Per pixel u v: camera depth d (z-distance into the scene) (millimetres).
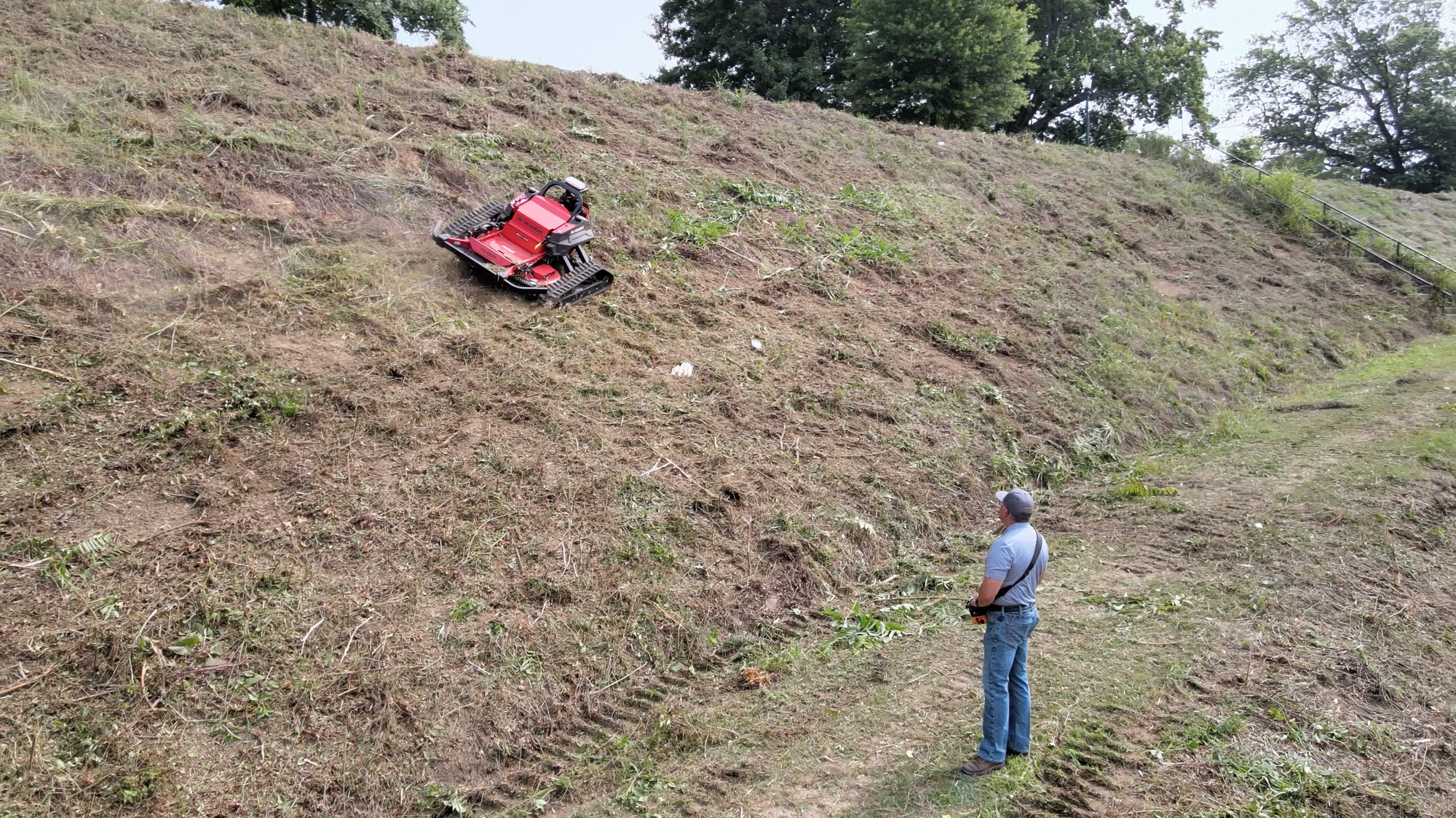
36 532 5867
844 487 8953
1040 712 6148
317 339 8195
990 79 25312
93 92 10477
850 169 16734
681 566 7379
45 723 5020
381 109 12461
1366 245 21609
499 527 7070
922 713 6184
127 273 8109
